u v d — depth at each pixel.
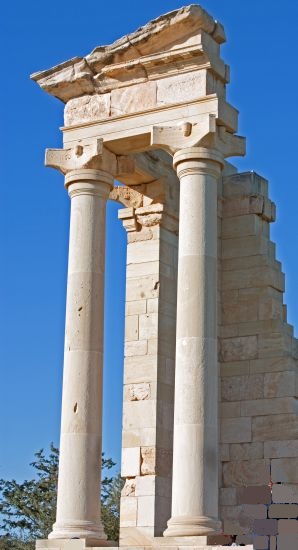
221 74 31.41
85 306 31.14
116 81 32.59
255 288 35.69
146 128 31.52
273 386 34.19
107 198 32.81
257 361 34.78
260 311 35.31
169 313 35.25
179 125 30.53
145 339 34.69
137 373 34.47
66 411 30.47
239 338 35.38
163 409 33.97
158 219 35.41
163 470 33.41
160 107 31.28
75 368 30.69
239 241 36.56
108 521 62.28
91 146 32.34
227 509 33.47
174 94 31.22
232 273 36.31
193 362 28.41
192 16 30.42
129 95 32.19
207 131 29.86
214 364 28.69
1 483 67.50
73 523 29.27
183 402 28.23
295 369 34.50
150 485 32.91
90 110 32.97
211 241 29.58
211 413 28.19
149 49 31.70
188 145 30.17
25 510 65.81
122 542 32.72
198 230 29.47
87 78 32.91
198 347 28.52
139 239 35.81
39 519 65.31
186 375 28.38
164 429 33.84
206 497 27.44
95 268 31.61
